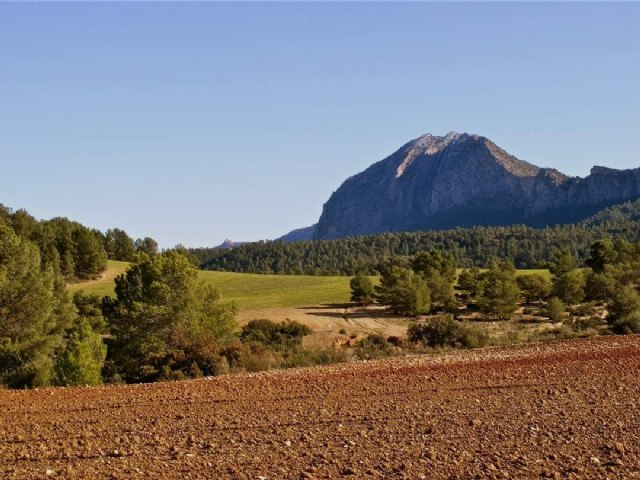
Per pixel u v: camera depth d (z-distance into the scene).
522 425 11.15
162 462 8.97
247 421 11.72
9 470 8.57
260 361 26.94
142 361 31.11
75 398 14.52
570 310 80.19
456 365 19.05
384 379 16.53
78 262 103.12
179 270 39.31
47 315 37.00
